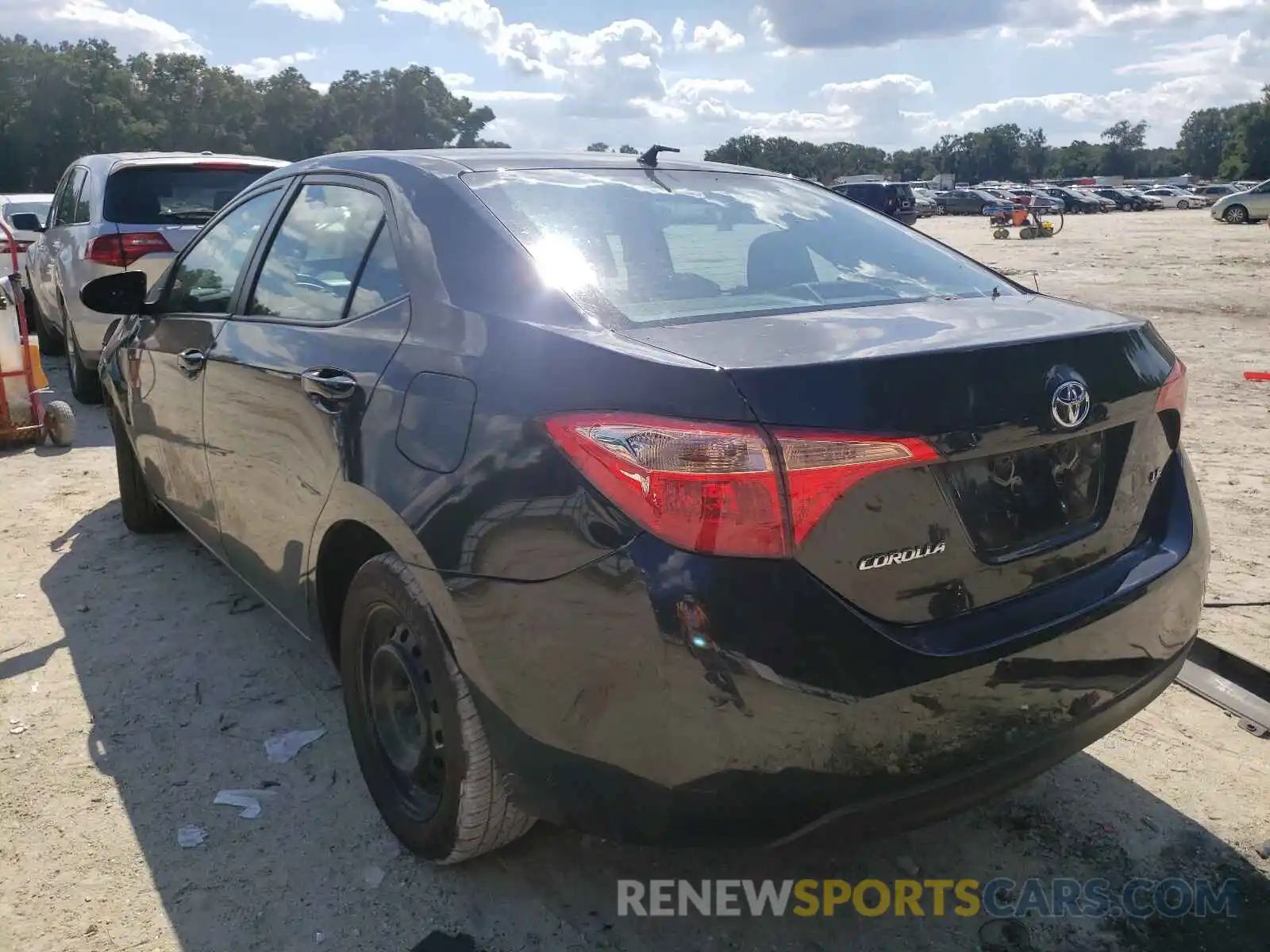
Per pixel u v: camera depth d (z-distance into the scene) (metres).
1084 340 2.34
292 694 3.60
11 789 3.04
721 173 3.45
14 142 104.56
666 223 2.87
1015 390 2.17
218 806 2.97
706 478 1.94
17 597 4.40
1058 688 2.25
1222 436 7.00
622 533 2.00
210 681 3.69
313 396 2.83
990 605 2.21
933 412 2.06
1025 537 2.26
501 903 2.60
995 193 68.62
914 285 2.91
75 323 7.62
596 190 2.96
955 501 2.13
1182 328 12.23
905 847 2.82
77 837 2.82
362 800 3.01
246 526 3.39
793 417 1.96
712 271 2.70
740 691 1.94
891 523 2.05
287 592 3.20
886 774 2.05
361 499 2.57
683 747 2.00
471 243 2.62
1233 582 4.48
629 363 2.10
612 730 2.06
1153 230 37.31
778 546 1.95
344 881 2.67
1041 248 28.16
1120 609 2.37
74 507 5.63
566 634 2.09
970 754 2.14
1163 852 2.78
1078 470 2.37
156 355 4.07
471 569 2.24
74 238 7.76
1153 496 2.63
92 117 107.06
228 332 3.48
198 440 3.68
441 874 2.69
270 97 125.44
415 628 2.48
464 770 2.42
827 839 2.10
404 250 2.77
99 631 4.08
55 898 2.59
